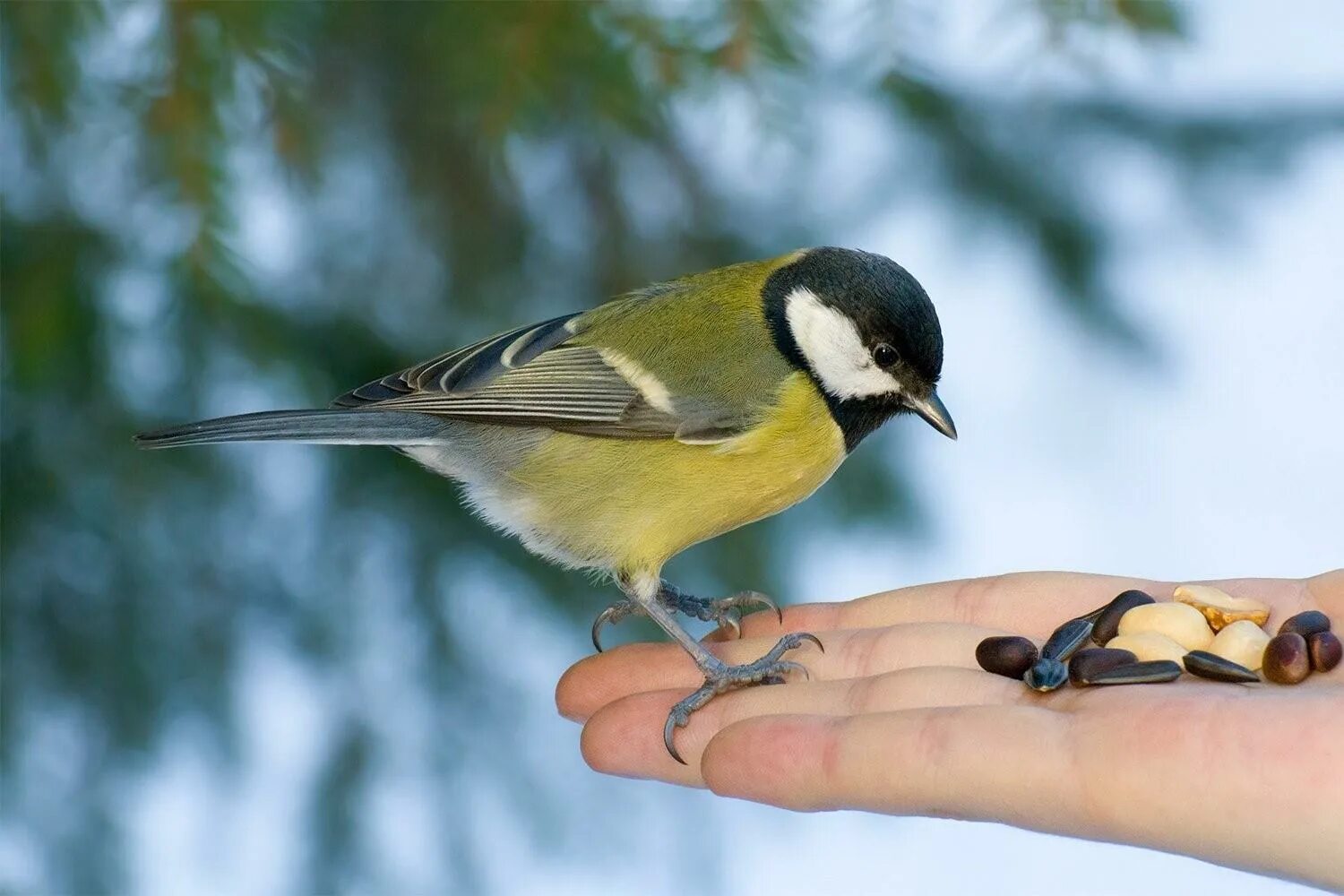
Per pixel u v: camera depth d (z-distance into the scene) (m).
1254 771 1.66
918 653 1.72
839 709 1.71
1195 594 1.72
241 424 1.73
